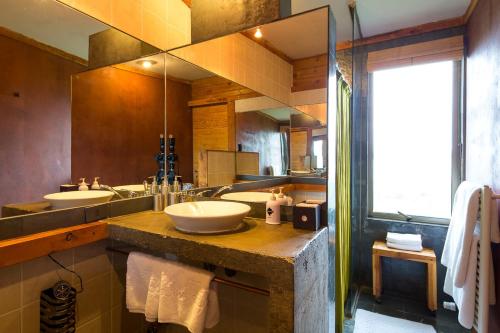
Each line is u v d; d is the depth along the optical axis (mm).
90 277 1337
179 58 1841
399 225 2633
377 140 2836
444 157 2582
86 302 1317
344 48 2812
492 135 1748
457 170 2479
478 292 1644
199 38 1835
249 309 1469
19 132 1143
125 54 1618
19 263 1059
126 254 1355
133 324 1568
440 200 2611
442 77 2562
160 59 1812
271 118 1595
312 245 1067
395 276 2658
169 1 1920
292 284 872
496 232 1637
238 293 1496
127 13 1633
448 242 2037
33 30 1201
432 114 2619
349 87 2365
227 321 1537
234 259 976
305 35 1476
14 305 1047
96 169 1472
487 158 1840
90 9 1435
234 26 1703
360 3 2158
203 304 1089
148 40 1760
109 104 1541
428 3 2176
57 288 1139
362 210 2797
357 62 2764
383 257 2693
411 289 2598
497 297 1686
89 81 1438
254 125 1650
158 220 1392
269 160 1591
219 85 1777
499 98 1633
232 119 1737
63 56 1323
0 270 1002
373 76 2826
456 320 2244
